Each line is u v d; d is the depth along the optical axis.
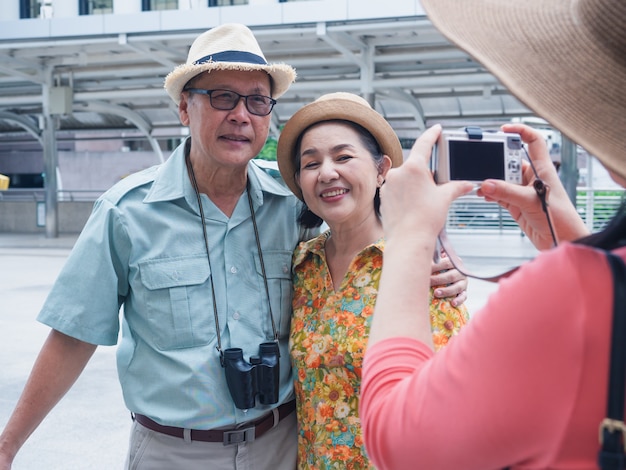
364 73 13.47
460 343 0.78
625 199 0.79
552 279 0.71
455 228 17.70
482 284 8.54
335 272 1.85
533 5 0.84
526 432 0.72
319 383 1.76
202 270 1.83
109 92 16.27
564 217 1.15
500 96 17.34
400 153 1.86
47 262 12.45
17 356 5.60
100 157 26.72
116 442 3.87
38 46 12.88
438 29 0.83
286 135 1.85
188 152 1.96
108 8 16.05
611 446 0.68
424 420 0.78
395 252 0.93
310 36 12.38
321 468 1.74
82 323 1.78
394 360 0.86
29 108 20.38
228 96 1.79
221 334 1.82
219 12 11.90
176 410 1.77
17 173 28.84
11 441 1.83
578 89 0.75
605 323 0.69
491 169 1.13
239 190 1.92
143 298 1.81
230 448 1.78
